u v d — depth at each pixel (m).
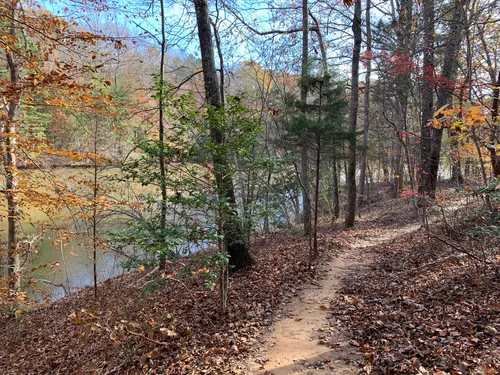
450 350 3.27
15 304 8.58
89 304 8.38
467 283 4.98
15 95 5.54
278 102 11.87
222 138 5.16
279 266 8.12
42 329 7.97
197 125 4.77
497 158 6.33
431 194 10.45
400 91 12.30
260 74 15.73
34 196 7.20
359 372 3.38
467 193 6.83
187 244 4.86
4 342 7.66
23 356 6.61
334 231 13.84
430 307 4.51
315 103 8.27
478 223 7.27
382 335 4.02
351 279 6.92
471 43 9.40
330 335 4.39
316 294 6.22
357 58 12.91
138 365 4.40
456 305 4.30
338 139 7.96
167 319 5.60
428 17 10.39
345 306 5.35
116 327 4.40
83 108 6.29
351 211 14.09
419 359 3.30
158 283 5.05
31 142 6.79
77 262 13.03
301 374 3.57
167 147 4.77
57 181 7.39
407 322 4.20
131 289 8.26
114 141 10.82
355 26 12.95
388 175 28.25
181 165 5.09
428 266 6.47
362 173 19.70
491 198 6.05
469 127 4.47
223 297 5.47
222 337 4.73
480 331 3.51
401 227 13.10
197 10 7.52
